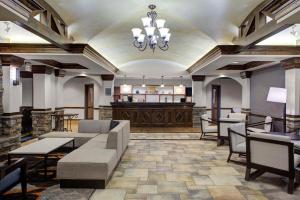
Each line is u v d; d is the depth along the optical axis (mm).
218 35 5137
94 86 11688
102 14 4555
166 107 9844
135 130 8906
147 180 3801
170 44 7379
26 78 10984
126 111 9852
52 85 8445
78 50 5359
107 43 6531
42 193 3252
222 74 9836
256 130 6605
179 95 12695
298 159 3600
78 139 5488
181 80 12695
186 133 8273
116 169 4328
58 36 4316
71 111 13047
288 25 3238
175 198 3164
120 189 3432
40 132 7703
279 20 3096
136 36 4566
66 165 3393
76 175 3396
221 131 6262
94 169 3396
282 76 6934
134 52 8547
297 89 5820
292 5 2746
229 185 3619
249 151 3771
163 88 12727
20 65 6109
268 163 3561
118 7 4438
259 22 3871
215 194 3293
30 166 4320
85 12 4332
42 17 3777
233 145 4781
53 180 3746
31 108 8727
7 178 2717
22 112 8289
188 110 9891
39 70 7672
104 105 10188
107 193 3289
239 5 3963
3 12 2762
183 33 5914
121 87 12555
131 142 6730
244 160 4922
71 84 13031
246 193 3330
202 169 4367
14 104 5918
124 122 5707
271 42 5348
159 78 12305
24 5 2947
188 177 3953
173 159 5016
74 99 13062
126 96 12633
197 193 3324
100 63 7066
